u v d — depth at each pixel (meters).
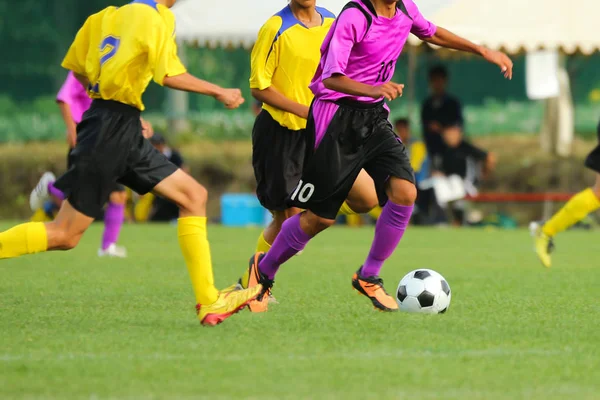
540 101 116.31
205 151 79.44
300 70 26.89
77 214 20.91
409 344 19.44
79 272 34.38
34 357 18.02
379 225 23.78
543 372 16.97
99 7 144.25
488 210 72.50
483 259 41.47
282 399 14.99
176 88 20.17
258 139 27.59
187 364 17.41
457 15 49.06
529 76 64.69
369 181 24.50
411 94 69.25
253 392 15.41
